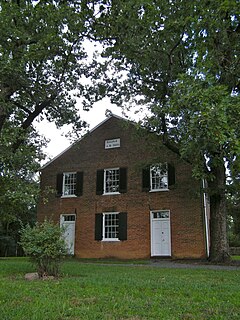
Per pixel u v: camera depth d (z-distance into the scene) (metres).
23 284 8.05
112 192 22.34
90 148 23.92
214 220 16.45
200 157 13.09
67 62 16.16
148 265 14.91
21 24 13.99
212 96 10.05
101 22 14.23
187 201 19.98
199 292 7.03
